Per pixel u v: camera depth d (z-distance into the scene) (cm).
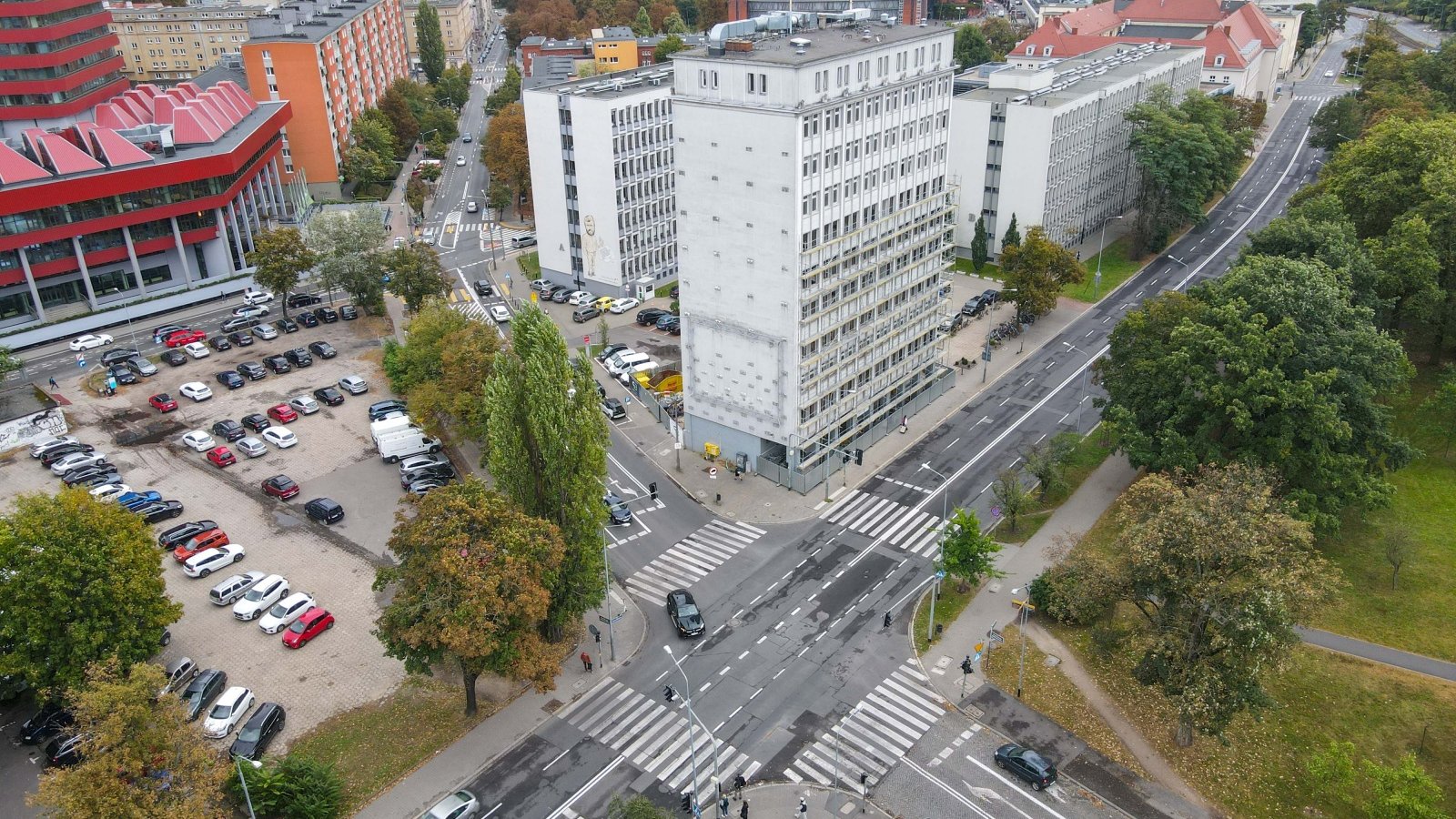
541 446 6078
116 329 11819
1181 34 19312
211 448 8950
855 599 6894
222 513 7962
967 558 6538
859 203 7950
